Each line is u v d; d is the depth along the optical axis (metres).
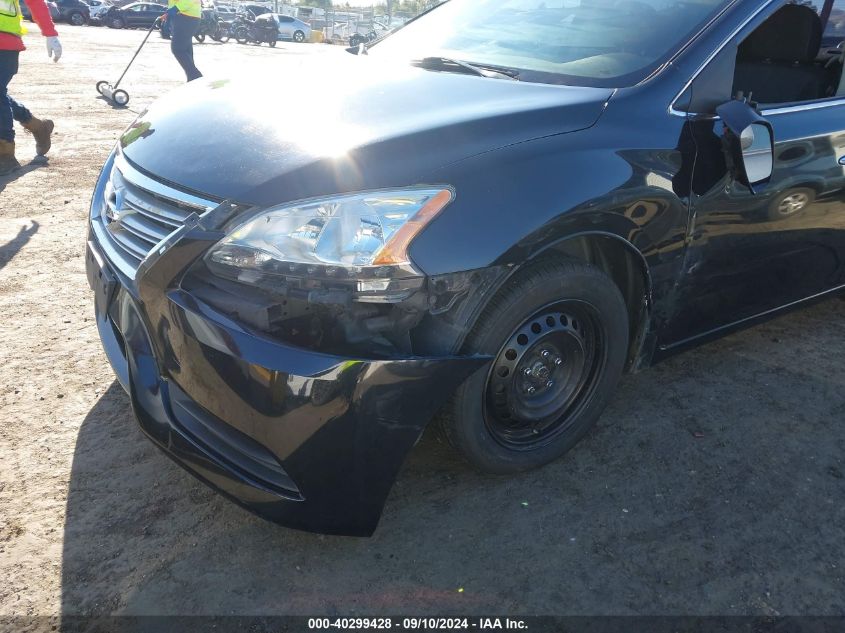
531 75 2.47
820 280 3.08
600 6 2.75
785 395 2.91
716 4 2.49
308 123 2.03
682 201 2.22
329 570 1.97
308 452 1.75
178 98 2.52
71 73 11.81
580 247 2.15
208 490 2.27
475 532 2.12
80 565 1.96
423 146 1.88
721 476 2.41
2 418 2.57
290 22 35.59
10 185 5.33
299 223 1.70
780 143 2.48
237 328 1.70
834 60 3.02
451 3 3.38
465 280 1.79
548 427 2.33
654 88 2.26
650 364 2.52
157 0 33.59
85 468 2.34
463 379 1.85
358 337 1.71
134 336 2.03
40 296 3.55
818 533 2.18
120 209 2.11
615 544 2.10
